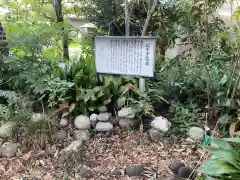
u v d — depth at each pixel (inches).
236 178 57.0
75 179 78.1
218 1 108.0
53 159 88.7
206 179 67.5
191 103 110.8
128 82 114.7
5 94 107.2
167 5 133.8
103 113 108.2
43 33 122.8
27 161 87.8
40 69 111.6
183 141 97.5
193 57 131.3
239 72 99.1
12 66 115.0
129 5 131.8
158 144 96.9
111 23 138.3
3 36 142.1
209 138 90.8
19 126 98.0
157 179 76.9
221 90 104.2
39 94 113.9
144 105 105.0
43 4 145.5
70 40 138.9
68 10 148.3
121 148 95.1
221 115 103.0
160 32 133.8
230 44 118.3
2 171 83.1
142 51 105.0
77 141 96.1
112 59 112.0
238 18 125.2
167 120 103.7
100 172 81.4
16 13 147.6
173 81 115.0
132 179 78.0
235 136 91.0
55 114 108.7
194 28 119.0
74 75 115.9
